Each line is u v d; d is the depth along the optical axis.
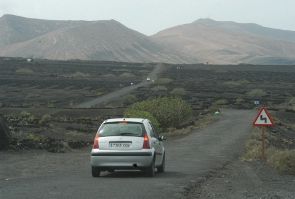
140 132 17.34
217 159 26.12
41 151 28.67
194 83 161.75
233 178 17.83
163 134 46.97
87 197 12.30
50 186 14.50
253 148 29.62
